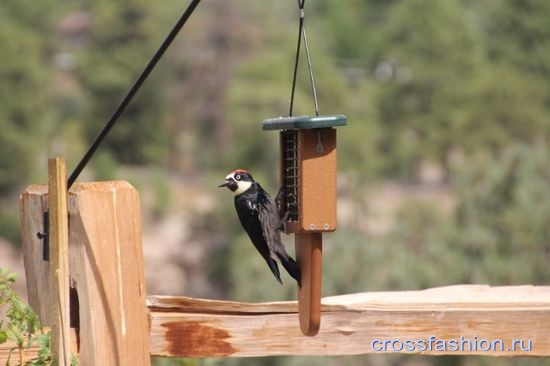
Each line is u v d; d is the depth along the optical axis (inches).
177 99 2504.9
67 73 2716.5
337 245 850.8
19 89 2204.7
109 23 2568.9
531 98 2625.5
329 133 213.0
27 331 205.2
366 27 3383.4
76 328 205.2
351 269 837.8
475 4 3189.0
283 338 217.9
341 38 3213.6
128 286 203.3
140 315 205.2
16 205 2028.8
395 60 2674.7
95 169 2269.9
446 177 2447.1
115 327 201.5
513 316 221.5
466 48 2664.9
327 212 212.5
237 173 255.3
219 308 216.8
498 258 805.2
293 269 223.1
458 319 221.1
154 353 212.7
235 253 1595.7
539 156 828.6
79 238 200.5
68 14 3097.9
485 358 653.3
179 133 2506.2
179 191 2134.6
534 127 2581.2
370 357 775.7
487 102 2588.6
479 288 236.4
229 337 215.3
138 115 2508.6
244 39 2428.6
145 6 2564.0
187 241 1716.3
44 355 197.0
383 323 219.9
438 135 2532.0
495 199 829.2
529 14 2790.4
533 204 805.9
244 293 882.8
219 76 2437.3
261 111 1934.1
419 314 220.2
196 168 2417.6
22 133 2158.0
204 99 2452.0
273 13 2519.7
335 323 219.1
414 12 2694.4
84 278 199.8
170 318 213.0
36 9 2748.5
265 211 242.8
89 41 2721.5
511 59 2765.7
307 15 3316.9
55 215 194.4
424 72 2586.1
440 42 2640.3
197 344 214.4
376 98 2605.8
